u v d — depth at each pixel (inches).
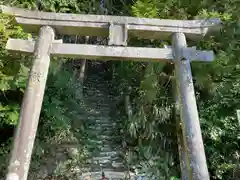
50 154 194.2
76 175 185.9
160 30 130.9
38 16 129.0
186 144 108.3
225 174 160.4
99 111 278.4
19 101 174.6
